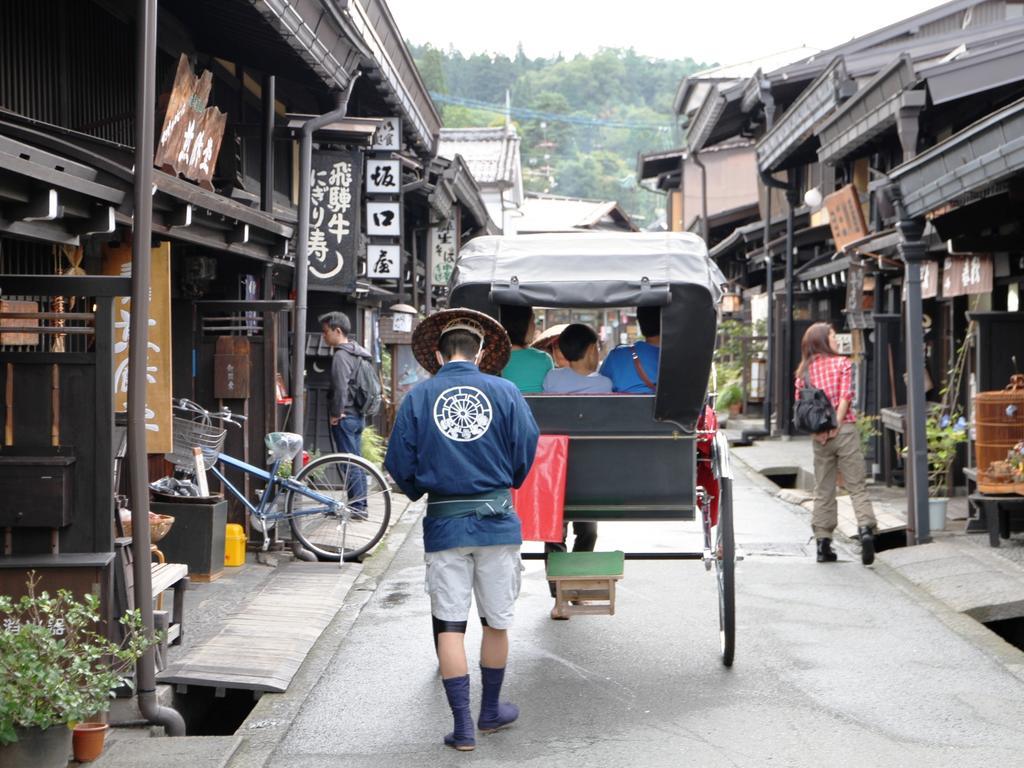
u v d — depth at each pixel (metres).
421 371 18.11
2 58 6.31
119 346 6.75
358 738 5.11
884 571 8.77
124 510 6.07
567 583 5.88
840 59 14.59
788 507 12.55
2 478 5.05
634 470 6.11
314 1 8.03
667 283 5.91
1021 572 8.05
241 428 9.28
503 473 5.07
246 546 9.30
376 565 9.21
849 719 5.31
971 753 4.86
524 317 6.59
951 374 11.93
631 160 87.88
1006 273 11.52
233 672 5.88
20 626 4.73
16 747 4.21
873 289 15.18
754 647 6.64
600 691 5.82
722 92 22.53
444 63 101.75
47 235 5.02
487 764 4.76
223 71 10.30
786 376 20.00
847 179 18.23
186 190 6.26
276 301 9.20
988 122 7.39
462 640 5.02
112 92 7.80
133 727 5.23
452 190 18.05
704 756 4.84
